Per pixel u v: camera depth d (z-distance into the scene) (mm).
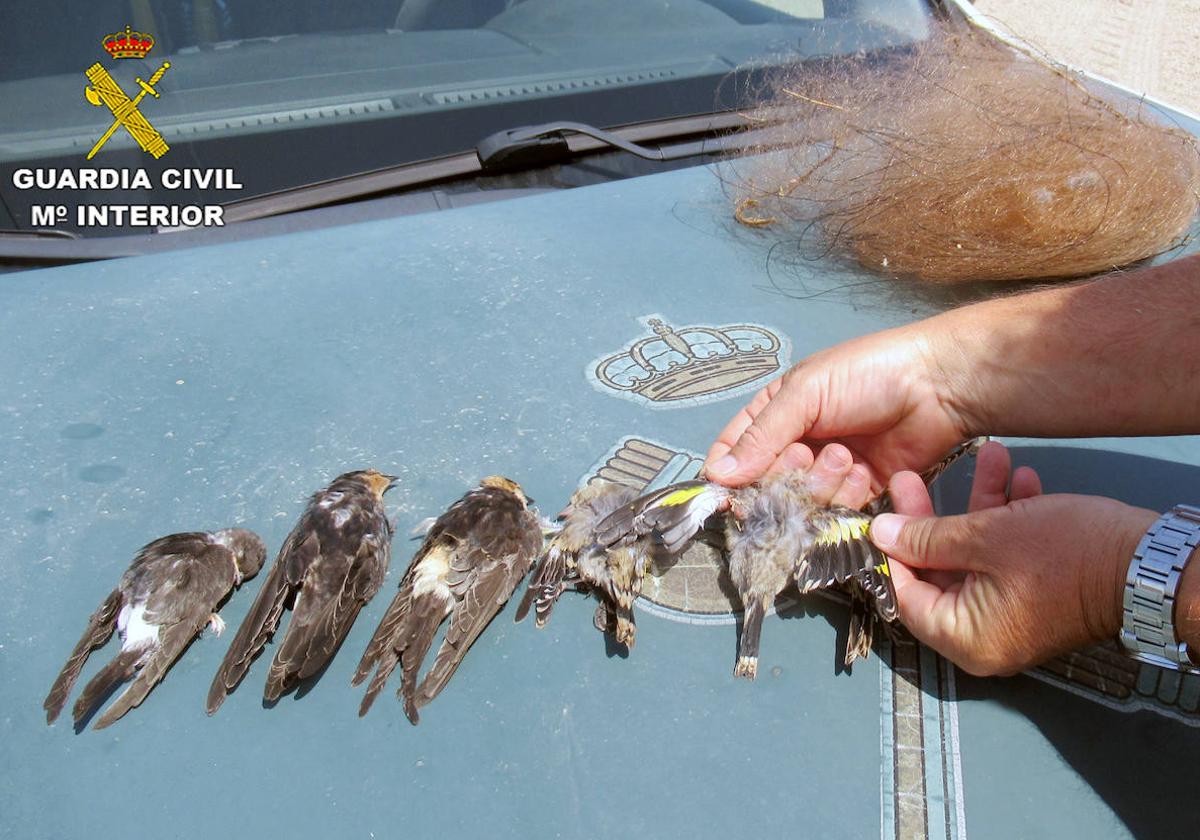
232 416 652
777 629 551
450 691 512
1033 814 477
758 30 1027
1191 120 1005
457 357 702
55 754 485
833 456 621
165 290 752
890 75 915
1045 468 641
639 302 760
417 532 589
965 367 623
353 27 917
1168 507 614
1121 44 3373
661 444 644
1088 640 506
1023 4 3855
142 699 501
